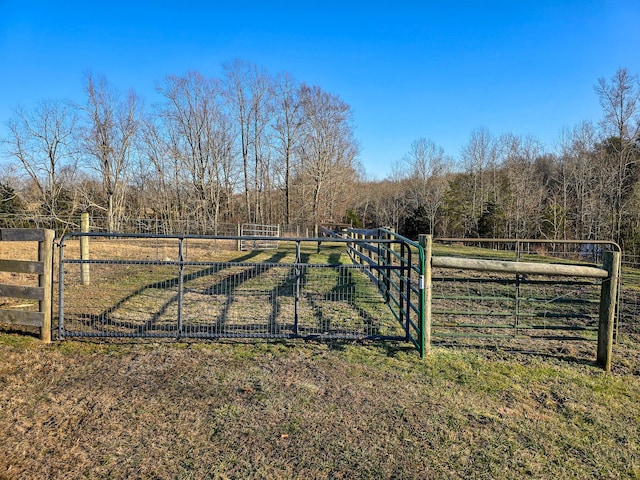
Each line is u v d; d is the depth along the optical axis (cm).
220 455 249
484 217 3422
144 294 691
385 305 649
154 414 296
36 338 446
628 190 2436
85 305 601
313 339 471
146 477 227
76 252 1245
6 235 439
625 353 458
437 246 2012
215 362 397
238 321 542
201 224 2827
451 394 340
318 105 3647
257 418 294
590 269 408
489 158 3859
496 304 691
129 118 3038
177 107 3297
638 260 1836
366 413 305
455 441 271
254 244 1808
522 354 445
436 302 705
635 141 2542
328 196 3825
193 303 636
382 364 402
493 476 236
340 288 785
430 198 4200
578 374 391
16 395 317
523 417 305
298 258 465
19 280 796
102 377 356
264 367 388
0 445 252
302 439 269
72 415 291
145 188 3250
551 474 239
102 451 249
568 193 3102
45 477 224
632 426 296
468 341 489
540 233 2972
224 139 3488
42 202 2712
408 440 271
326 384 354
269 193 3844
